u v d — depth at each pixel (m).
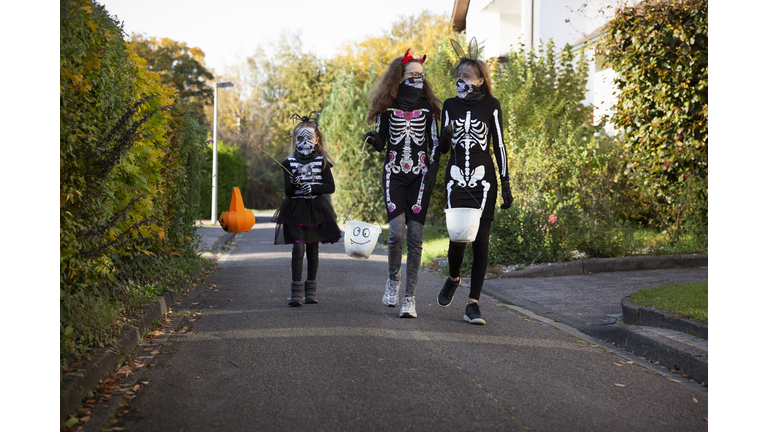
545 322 5.67
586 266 8.66
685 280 7.82
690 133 10.21
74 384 3.20
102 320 4.13
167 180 7.22
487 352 4.40
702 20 9.73
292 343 4.51
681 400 3.52
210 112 47.09
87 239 4.20
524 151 11.40
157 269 6.61
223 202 30.06
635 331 4.74
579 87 14.53
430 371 3.89
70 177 3.84
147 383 3.62
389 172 5.53
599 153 11.71
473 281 5.41
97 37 4.19
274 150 44.53
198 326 5.13
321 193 6.20
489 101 5.41
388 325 5.17
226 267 9.44
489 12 21.75
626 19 10.92
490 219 5.38
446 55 16.73
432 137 5.59
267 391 3.48
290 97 48.44
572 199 9.82
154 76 6.54
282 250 12.34
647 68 10.59
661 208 10.87
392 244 5.54
